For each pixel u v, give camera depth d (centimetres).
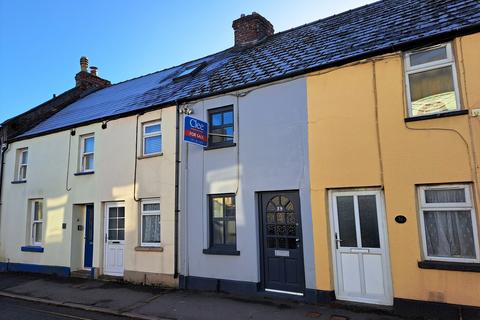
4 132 1526
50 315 800
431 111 713
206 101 1014
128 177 1137
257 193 900
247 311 750
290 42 1151
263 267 873
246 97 941
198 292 923
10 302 944
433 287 658
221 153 962
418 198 702
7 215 1463
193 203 994
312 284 784
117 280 1098
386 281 721
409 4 977
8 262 1408
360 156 762
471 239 655
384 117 745
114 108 1311
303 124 845
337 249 780
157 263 1026
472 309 622
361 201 766
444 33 701
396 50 750
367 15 1059
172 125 1066
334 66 820
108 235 1180
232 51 1409
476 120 654
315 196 805
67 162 1313
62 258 1255
